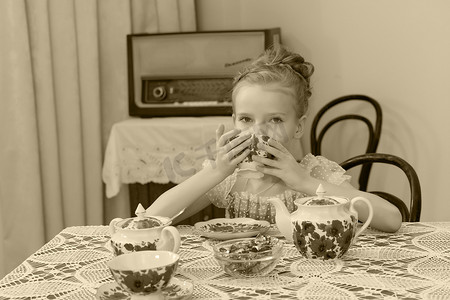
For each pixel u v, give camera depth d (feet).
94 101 9.84
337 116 10.36
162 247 3.76
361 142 10.05
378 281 3.43
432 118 8.96
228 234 4.36
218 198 5.60
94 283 3.55
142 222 3.83
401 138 9.50
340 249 3.79
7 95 8.85
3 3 8.71
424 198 9.19
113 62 10.25
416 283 3.38
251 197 5.50
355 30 9.93
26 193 8.98
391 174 9.62
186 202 4.87
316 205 3.82
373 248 4.08
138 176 9.34
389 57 9.52
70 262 3.96
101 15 10.12
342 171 5.61
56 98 9.42
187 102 9.68
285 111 5.17
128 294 3.30
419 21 9.03
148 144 9.28
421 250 4.00
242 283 3.49
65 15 9.37
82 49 9.68
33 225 9.03
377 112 9.34
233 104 5.47
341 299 3.18
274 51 5.54
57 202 9.35
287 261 3.85
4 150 8.90
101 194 10.03
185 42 9.65
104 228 4.84
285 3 10.81
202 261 3.93
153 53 9.74
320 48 10.48
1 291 3.44
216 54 9.61
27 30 8.87
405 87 9.34
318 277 3.53
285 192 5.49
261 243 3.80
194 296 3.30
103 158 10.30
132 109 9.82
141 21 10.57
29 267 3.87
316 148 9.83
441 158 8.87
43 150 9.22
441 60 8.77
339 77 10.27
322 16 10.36
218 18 11.41
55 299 3.31
